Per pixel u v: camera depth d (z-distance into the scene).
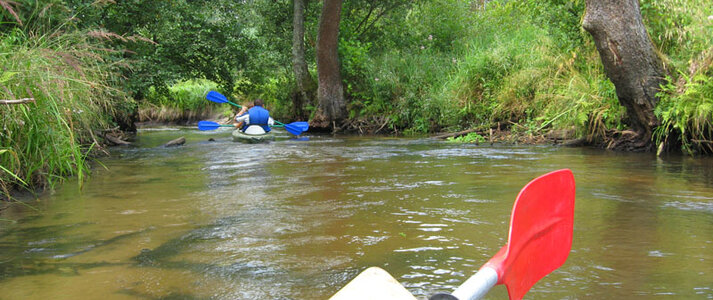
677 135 7.68
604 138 8.58
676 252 2.83
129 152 8.95
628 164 6.48
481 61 12.05
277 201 4.43
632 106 7.63
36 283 2.52
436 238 3.19
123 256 2.94
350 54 14.62
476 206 4.11
